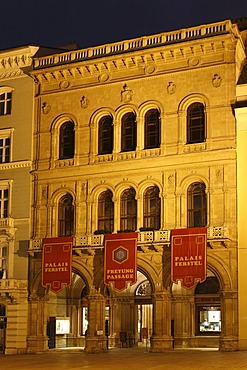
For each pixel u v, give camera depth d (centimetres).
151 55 4816
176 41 4788
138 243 4609
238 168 4481
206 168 4569
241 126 4516
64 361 3612
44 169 5122
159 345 4497
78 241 4834
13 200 5216
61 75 5162
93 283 4784
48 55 5341
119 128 4934
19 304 5006
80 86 5116
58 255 4878
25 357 4200
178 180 4638
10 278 5062
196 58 4731
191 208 4616
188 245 4447
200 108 4709
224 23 4647
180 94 4747
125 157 4850
